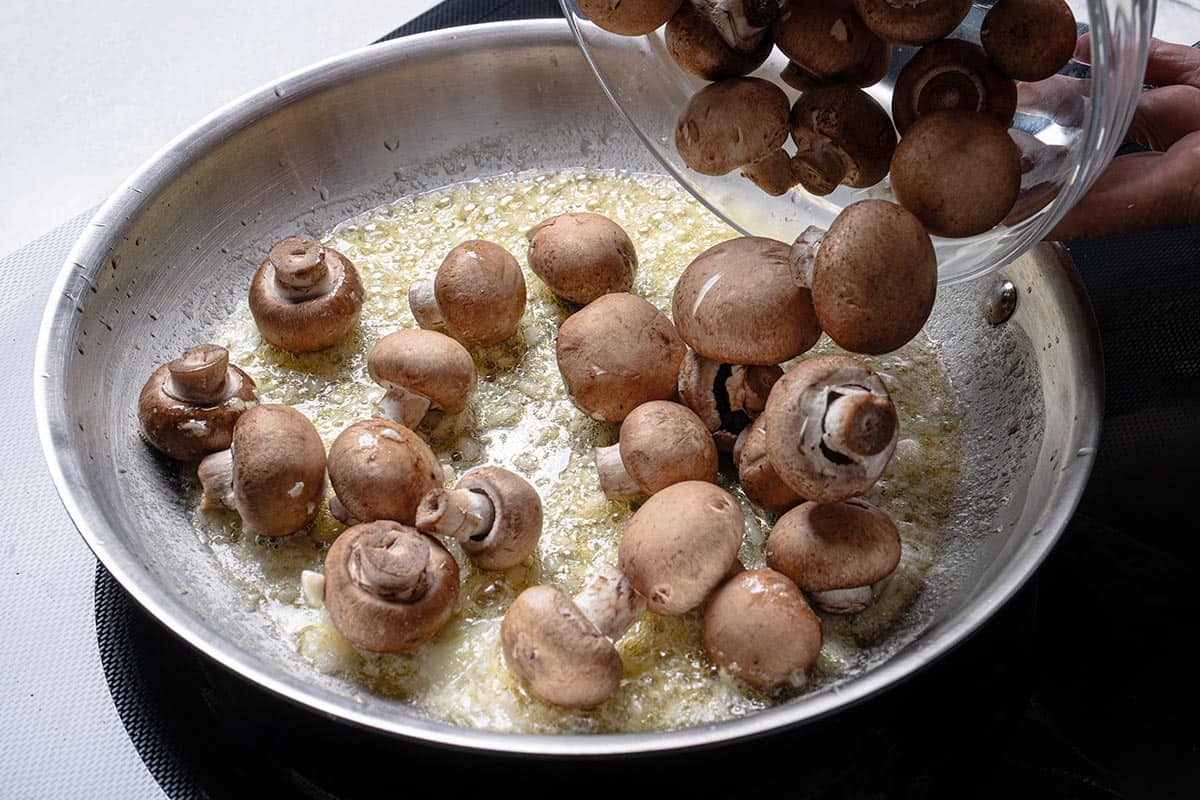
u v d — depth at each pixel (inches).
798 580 19.8
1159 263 25.4
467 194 26.0
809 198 22.9
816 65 20.1
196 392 21.5
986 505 21.5
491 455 22.3
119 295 22.7
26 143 29.9
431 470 20.9
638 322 21.7
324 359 23.5
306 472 20.8
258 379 23.2
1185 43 28.8
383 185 25.9
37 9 32.5
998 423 22.4
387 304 24.3
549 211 25.7
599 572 19.9
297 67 31.4
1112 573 21.5
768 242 20.9
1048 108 20.9
